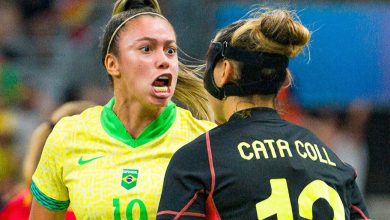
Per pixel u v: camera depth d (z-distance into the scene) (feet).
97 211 31.12
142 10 31.86
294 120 72.54
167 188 26.89
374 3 72.23
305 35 27.32
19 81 90.38
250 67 27.30
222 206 26.50
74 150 32.24
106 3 96.27
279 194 26.61
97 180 31.40
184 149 27.30
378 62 72.43
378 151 77.05
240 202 26.48
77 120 32.94
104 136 32.17
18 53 94.48
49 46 94.84
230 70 27.61
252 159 26.89
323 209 26.84
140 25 31.42
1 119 85.92
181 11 72.64
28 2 100.27
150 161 31.63
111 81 33.01
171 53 31.68
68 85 84.33
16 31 97.35
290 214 26.43
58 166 32.48
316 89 72.79
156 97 31.35
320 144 28.35
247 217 26.35
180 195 26.55
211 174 26.58
